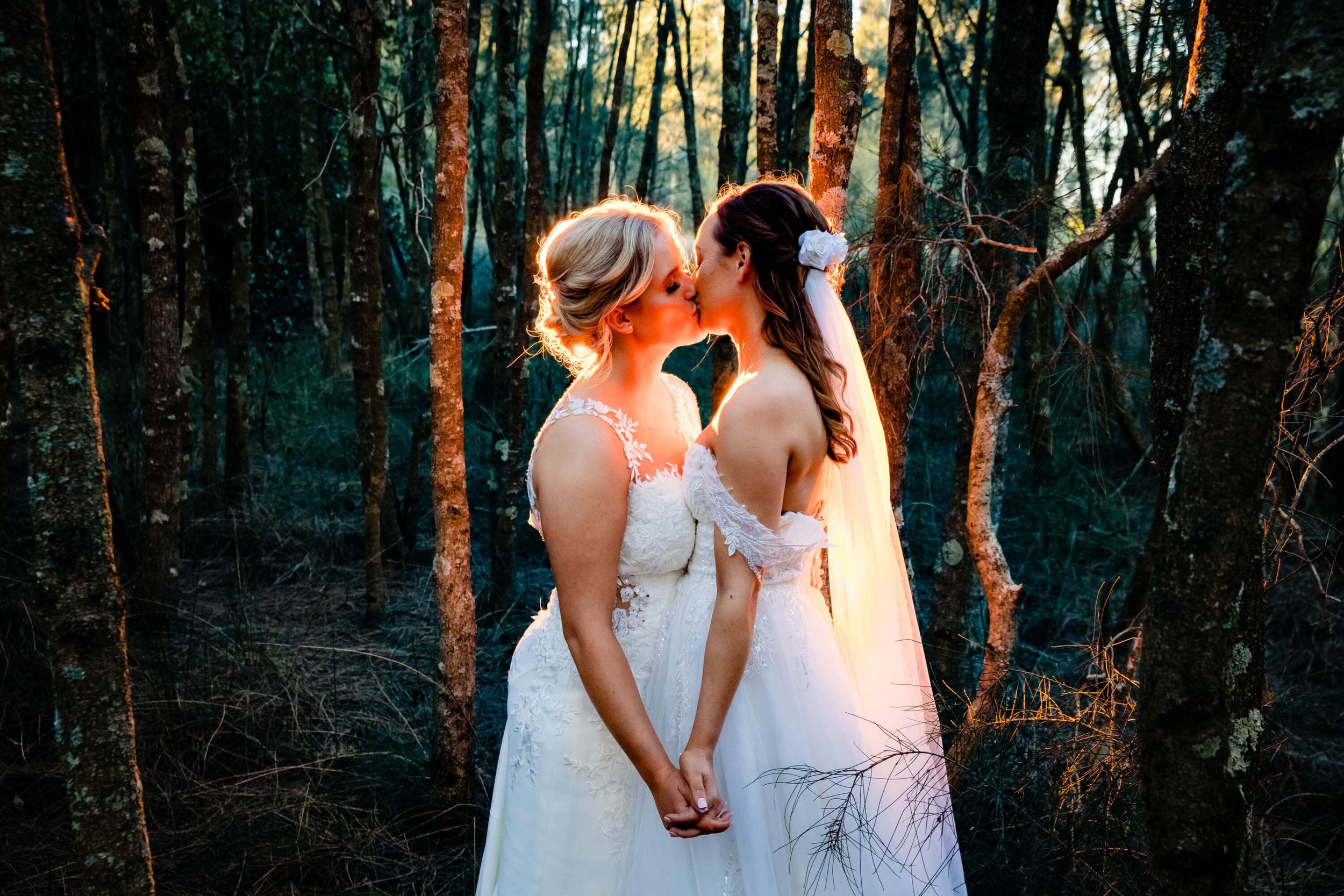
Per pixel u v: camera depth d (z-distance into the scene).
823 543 1.57
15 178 1.21
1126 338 5.66
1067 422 5.01
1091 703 2.00
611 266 1.55
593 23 7.97
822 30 1.98
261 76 7.15
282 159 7.69
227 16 4.86
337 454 6.10
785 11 5.11
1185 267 1.46
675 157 11.40
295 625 4.05
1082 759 1.94
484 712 3.38
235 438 5.03
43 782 2.70
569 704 1.64
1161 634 1.05
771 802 1.55
